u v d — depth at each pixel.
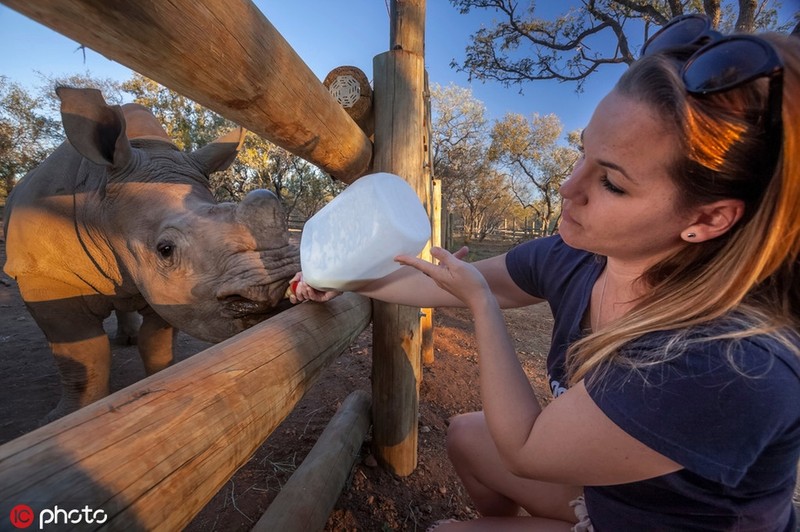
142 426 0.69
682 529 0.95
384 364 2.36
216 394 0.86
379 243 1.27
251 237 1.92
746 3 7.93
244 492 2.13
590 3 12.19
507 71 14.44
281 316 1.40
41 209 2.48
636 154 0.79
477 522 1.46
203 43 0.77
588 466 0.87
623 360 0.86
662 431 0.78
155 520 0.63
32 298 2.60
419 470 2.53
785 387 0.75
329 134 1.55
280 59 1.06
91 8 0.60
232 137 2.80
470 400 3.55
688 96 0.74
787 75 0.70
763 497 0.91
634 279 1.05
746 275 0.80
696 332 0.82
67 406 2.77
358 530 1.99
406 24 2.27
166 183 2.29
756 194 0.77
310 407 3.03
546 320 7.18
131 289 2.56
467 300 1.14
